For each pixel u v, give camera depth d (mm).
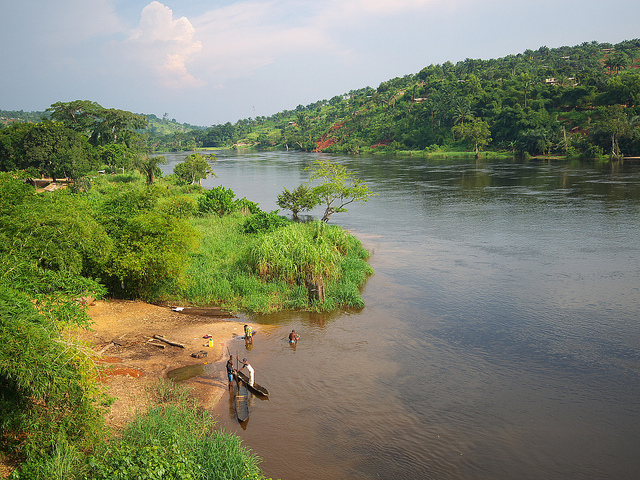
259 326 24438
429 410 16781
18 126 91938
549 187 77188
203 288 29047
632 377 18969
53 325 13883
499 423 16031
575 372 19453
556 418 16297
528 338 22734
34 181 87750
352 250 38750
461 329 23938
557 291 29297
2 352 11516
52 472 11359
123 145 120375
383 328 24141
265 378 18953
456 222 52875
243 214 55188
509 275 32844
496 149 169375
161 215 28797
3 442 12789
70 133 91562
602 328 23688
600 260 35750
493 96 184125
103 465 11734
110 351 20938
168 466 11836
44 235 20453
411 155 185500
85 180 74812
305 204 54938
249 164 165875
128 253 26516
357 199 51250
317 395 17719
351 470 13656
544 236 44312
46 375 12117
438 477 13414
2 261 17062
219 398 17500
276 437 15180
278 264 30359
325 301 27031
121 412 15789
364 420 16156
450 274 33438
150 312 26156
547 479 13359
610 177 85688
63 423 12695
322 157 199125
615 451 14578
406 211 61312
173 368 19594
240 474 12656
